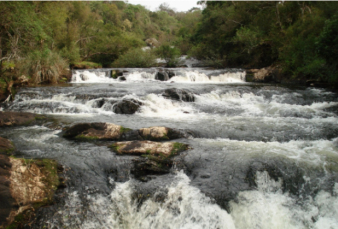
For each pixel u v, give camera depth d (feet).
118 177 17.10
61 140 22.35
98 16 157.69
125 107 32.30
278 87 45.09
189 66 92.94
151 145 19.65
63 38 78.28
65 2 87.25
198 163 18.16
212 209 14.89
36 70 47.67
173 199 15.31
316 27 53.01
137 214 15.17
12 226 12.87
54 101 35.14
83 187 15.87
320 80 47.57
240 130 24.62
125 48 98.63
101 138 22.30
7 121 26.73
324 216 15.39
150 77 62.18
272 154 18.98
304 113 30.73
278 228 14.89
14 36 44.24
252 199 15.70
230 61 84.43
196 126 25.75
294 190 16.51
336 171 17.02
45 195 14.73
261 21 79.30
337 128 24.97
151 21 249.14
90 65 80.69
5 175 14.74
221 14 94.63
